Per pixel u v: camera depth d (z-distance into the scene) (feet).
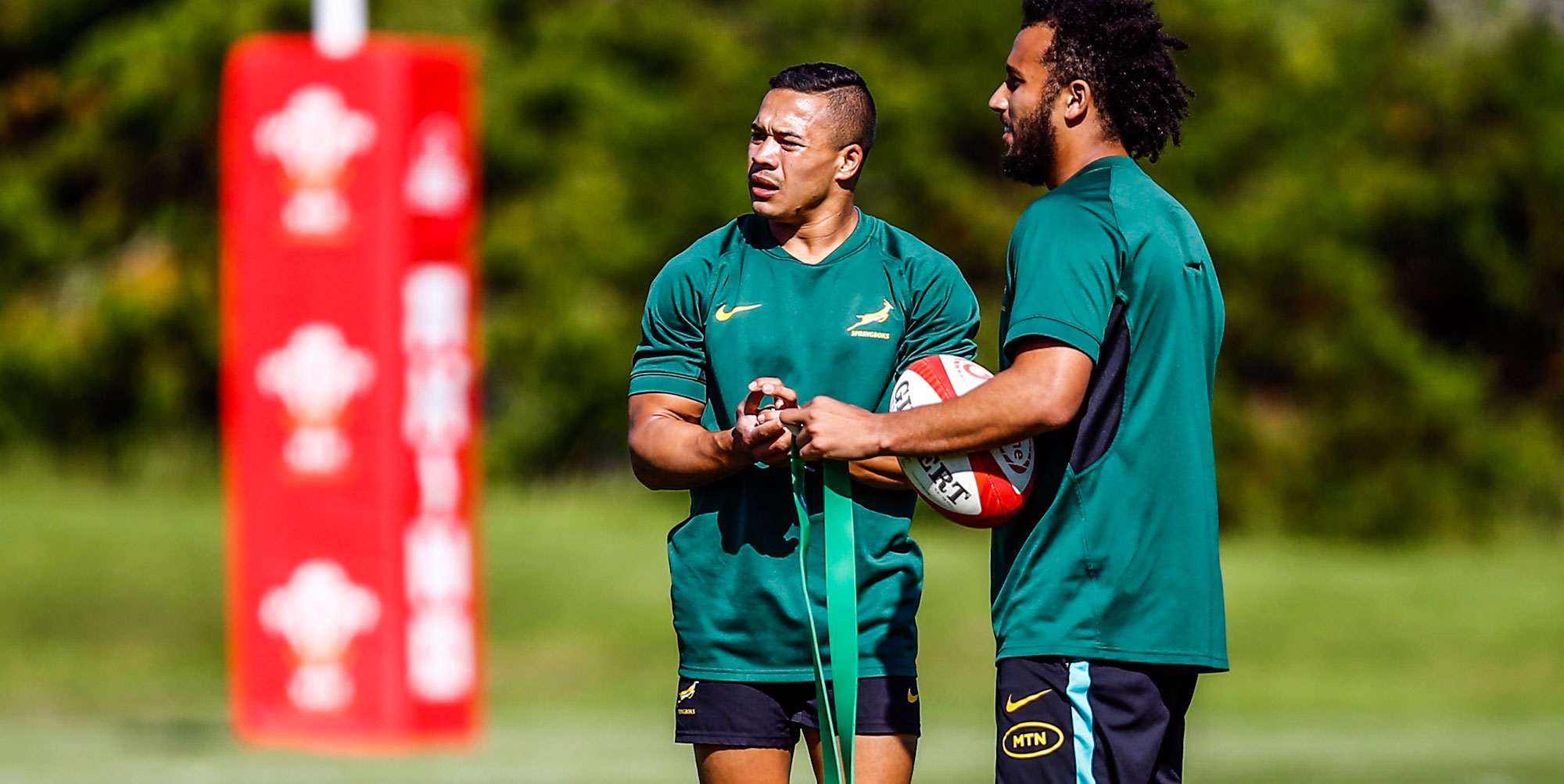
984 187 352.28
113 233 335.88
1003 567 47.14
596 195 321.52
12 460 321.32
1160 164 350.43
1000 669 46.70
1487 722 153.58
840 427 46.01
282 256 132.36
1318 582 226.79
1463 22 417.69
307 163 131.44
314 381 131.54
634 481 335.88
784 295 51.16
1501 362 395.55
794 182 50.60
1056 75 47.55
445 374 133.28
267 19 314.55
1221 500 342.44
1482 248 374.02
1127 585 45.47
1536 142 375.25
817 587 50.85
